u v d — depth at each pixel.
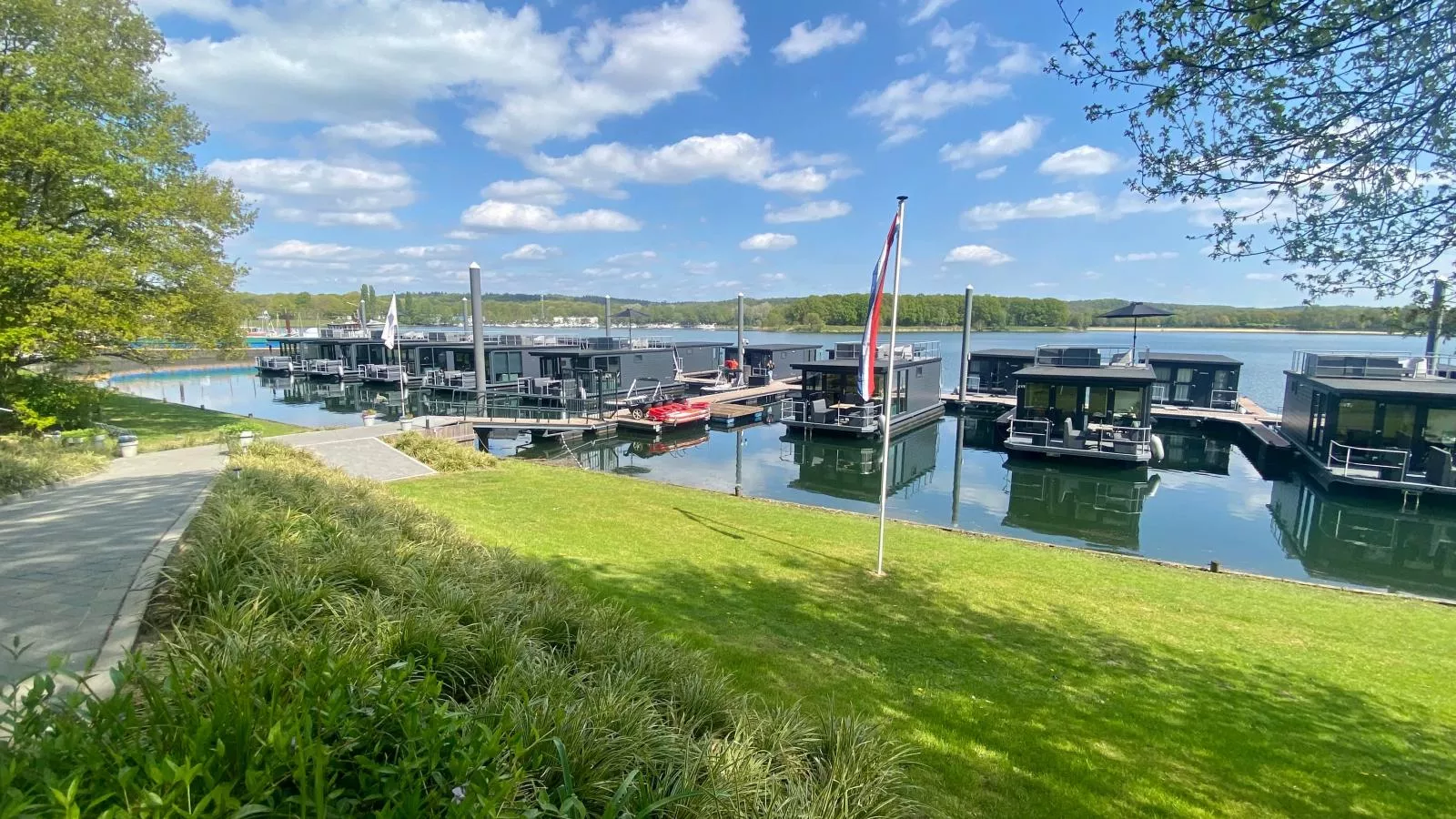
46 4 15.16
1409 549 14.05
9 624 3.32
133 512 6.45
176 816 1.38
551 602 4.59
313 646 2.37
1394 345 45.59
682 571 7.52
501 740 2.08
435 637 3.18
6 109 15.19
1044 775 3.76
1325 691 5.43
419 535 6.09
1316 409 19.45
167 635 3.20
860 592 7.30
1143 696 5.07
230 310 19.83
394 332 22.03
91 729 1.67
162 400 27.50
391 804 1.62
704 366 42.75
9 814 1.29
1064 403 21.78
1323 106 2.99
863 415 24.56
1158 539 14.55
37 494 7.68
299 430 18.64
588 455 23.31
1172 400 30.39
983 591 7.70
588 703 2.83
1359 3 2.70
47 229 15.60
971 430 29.11
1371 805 3.73
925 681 5.02
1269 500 17.95
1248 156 3.20
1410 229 3.08
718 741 2.96
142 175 16.64
